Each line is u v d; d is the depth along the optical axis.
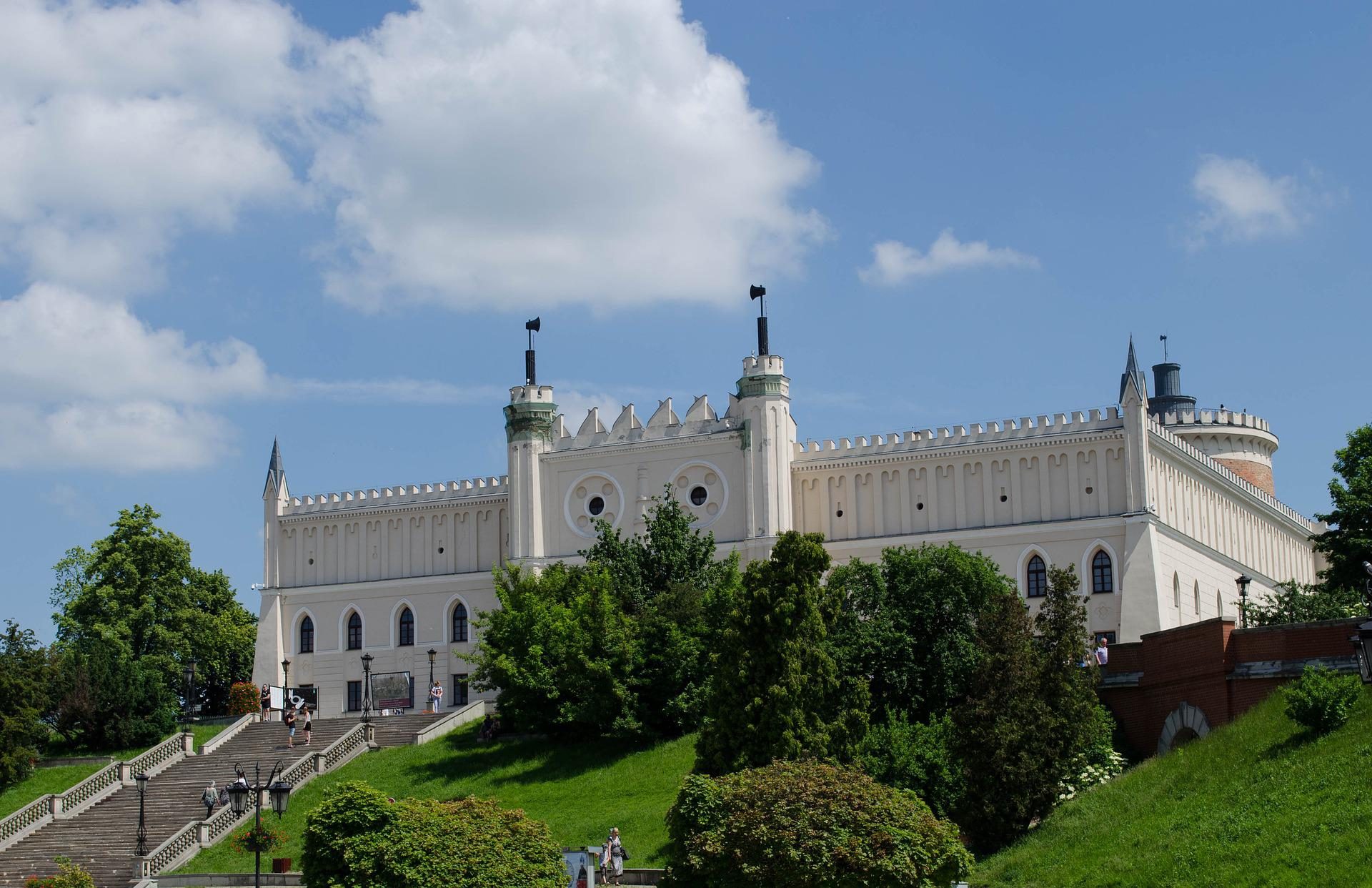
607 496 108.31
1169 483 101.81
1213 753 59.50
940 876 55.00
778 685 67.75
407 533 115.75
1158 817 56.66
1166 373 135.88
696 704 85.00
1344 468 94.25
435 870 55.59
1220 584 108.12
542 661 88.31
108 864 77.94
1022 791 62.06
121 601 117.69
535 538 108.81
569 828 73.56
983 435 101.25
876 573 78.69
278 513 118.56
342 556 117.00
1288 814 51.53
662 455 107.06
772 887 54.09
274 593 117.38
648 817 73.25
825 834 54.38
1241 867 49.75
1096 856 55.78
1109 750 66.88
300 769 86.25
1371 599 43.78
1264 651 63.97
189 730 95.00
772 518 102.94
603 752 85.44
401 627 114.50
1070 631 65.81
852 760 66.06
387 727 95.00
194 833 78.81
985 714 63.34
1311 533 134.25
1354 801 50.41
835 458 104.50
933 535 101.25
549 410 110.31
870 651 75.31
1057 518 98.75
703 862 54.94
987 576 77.25
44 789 93.50
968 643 75.50
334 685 115.06
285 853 76.88
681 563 94.88
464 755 88.50
